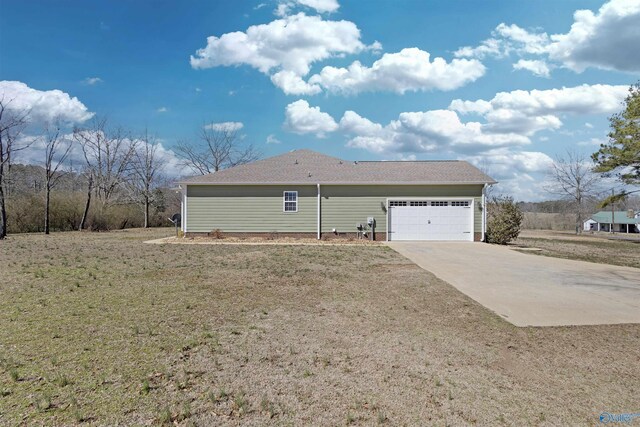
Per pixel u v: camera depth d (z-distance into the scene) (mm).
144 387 3172
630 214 44812
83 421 2645
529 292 7309
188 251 13398
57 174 26359
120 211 32594
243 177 18984
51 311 5520
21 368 3529
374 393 3180
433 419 2781
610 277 9031
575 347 4402
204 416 2754
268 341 4414
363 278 8539
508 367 3809
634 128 21609
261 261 10922
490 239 17828
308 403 2986
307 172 19750
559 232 36562
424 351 4203
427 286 7742
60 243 16188
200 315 5430
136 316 5320
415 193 18359
